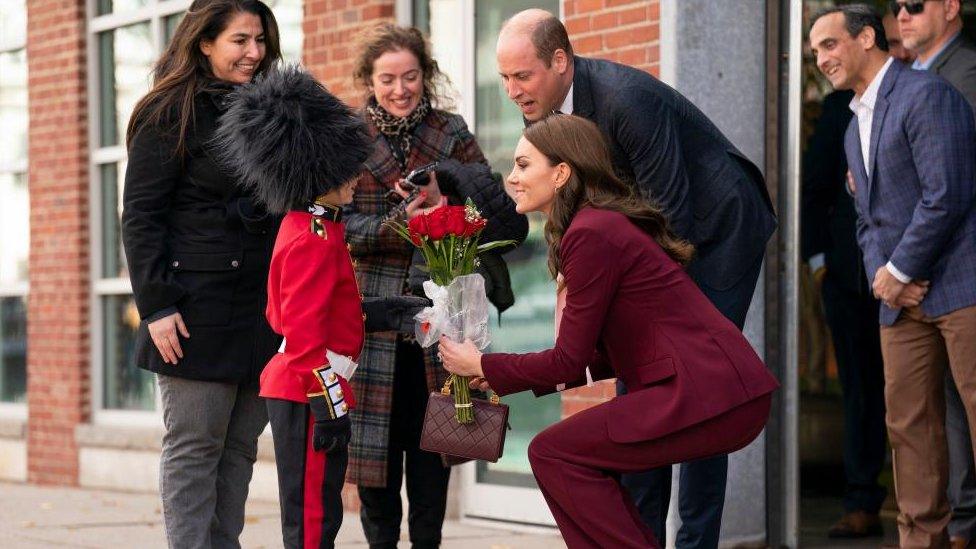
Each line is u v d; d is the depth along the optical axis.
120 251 10.91
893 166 6.12
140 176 5.18
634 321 4.59
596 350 4.91
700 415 4.46
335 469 4.92
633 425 4.52
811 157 7.73
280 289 4.85
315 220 4.86
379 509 5.81
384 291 5.72
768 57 6.94
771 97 6.93
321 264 4.80
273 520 8.33
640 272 4.57
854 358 7.44
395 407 5.77
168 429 5.29
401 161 5.86
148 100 5.21
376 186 5.81
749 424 4.56
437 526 5.79
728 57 6.86
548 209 4.77
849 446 7.41
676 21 6.70
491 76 8.05
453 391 5.07
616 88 5.24
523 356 4.69
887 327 6.21
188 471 5.26
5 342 12.17
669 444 4.53
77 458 11.02
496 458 4.94
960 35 6.85
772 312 6.90
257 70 5.43
